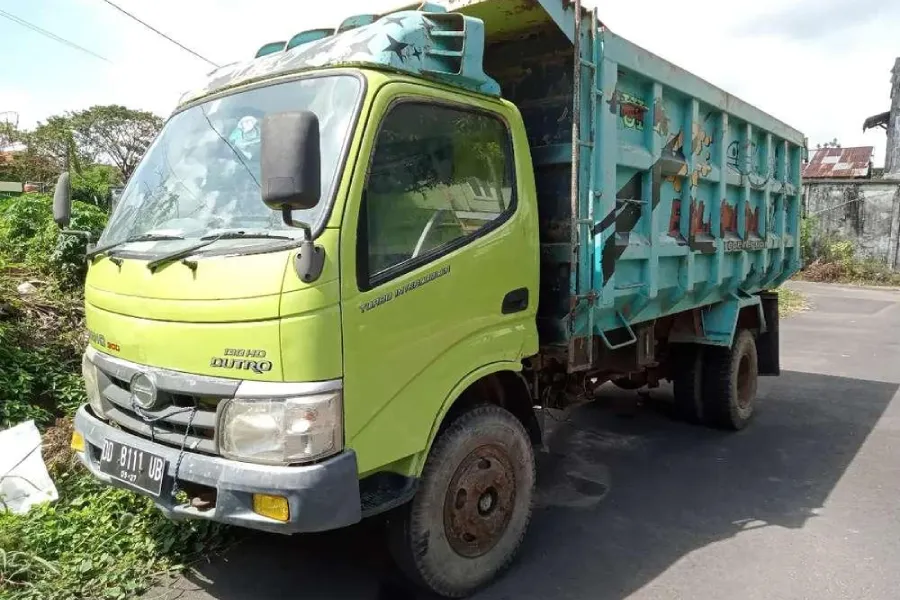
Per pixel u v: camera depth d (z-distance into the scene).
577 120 3.74
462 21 3.30
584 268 3.88
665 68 4.56
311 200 2.34
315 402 2.55
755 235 6.52
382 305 2.79
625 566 3.77
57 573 3.38
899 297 18.59
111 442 3.04
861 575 3.67
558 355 3.95
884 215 23.61
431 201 3.10
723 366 6.20
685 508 4.58
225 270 2.69
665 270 4.89
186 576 3.56
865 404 7.36
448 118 3.23
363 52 3.02
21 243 8.00
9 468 4.13
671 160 4.71
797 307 16.12
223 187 3.14
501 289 3.44
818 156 32.56
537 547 3.99
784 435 6.24
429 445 3.06
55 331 6.24
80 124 30.77
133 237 3.29
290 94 3.13
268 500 2.56
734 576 3.66
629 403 7.33
